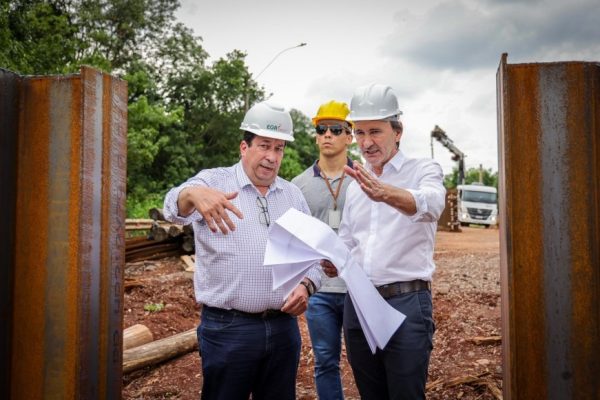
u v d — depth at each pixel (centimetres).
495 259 1262
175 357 543
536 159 223
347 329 297
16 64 1669
